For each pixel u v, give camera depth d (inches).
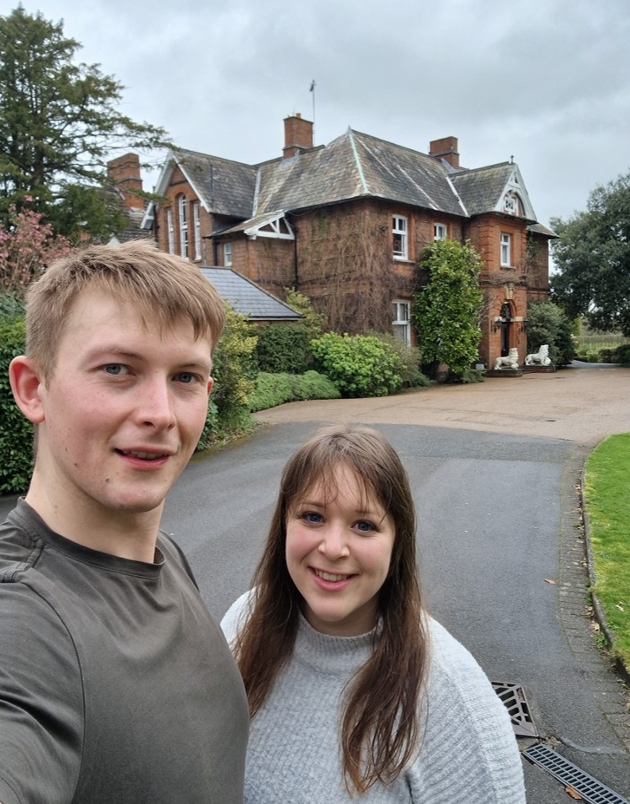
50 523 37.7
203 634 43.8
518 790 52.9
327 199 793.6
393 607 57.9
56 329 37.1
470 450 343.9
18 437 269.7
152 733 34.3
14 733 27.1
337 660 59.2
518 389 691.4
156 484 38.1
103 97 698.8
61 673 30.9
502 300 937.5
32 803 26.1
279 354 658.2
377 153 862.5
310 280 831.1
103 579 37.7
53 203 679.7
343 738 54.5
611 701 117.0
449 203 896.3
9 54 666.8
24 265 391.2
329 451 57.2
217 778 39.0
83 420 36.1
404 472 59.6
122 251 40.2
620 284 1152.8
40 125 665.6
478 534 210.7
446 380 852.0
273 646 61.6
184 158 807.1
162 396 37.6
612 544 191.0
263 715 59.9
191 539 207.2
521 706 115.5
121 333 36.4
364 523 56.8
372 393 669.9
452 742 52.8
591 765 100.3
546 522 221.6
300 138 926.4
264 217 812.6
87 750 31.2
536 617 150.8
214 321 42.2
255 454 343.3
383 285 789.2
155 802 33.8
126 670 34.4
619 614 146.2
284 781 56.5
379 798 53.1
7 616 30.9
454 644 59.7
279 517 62.4
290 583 63.1
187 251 927.0
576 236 1200.8
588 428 407.2
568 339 1129.4
